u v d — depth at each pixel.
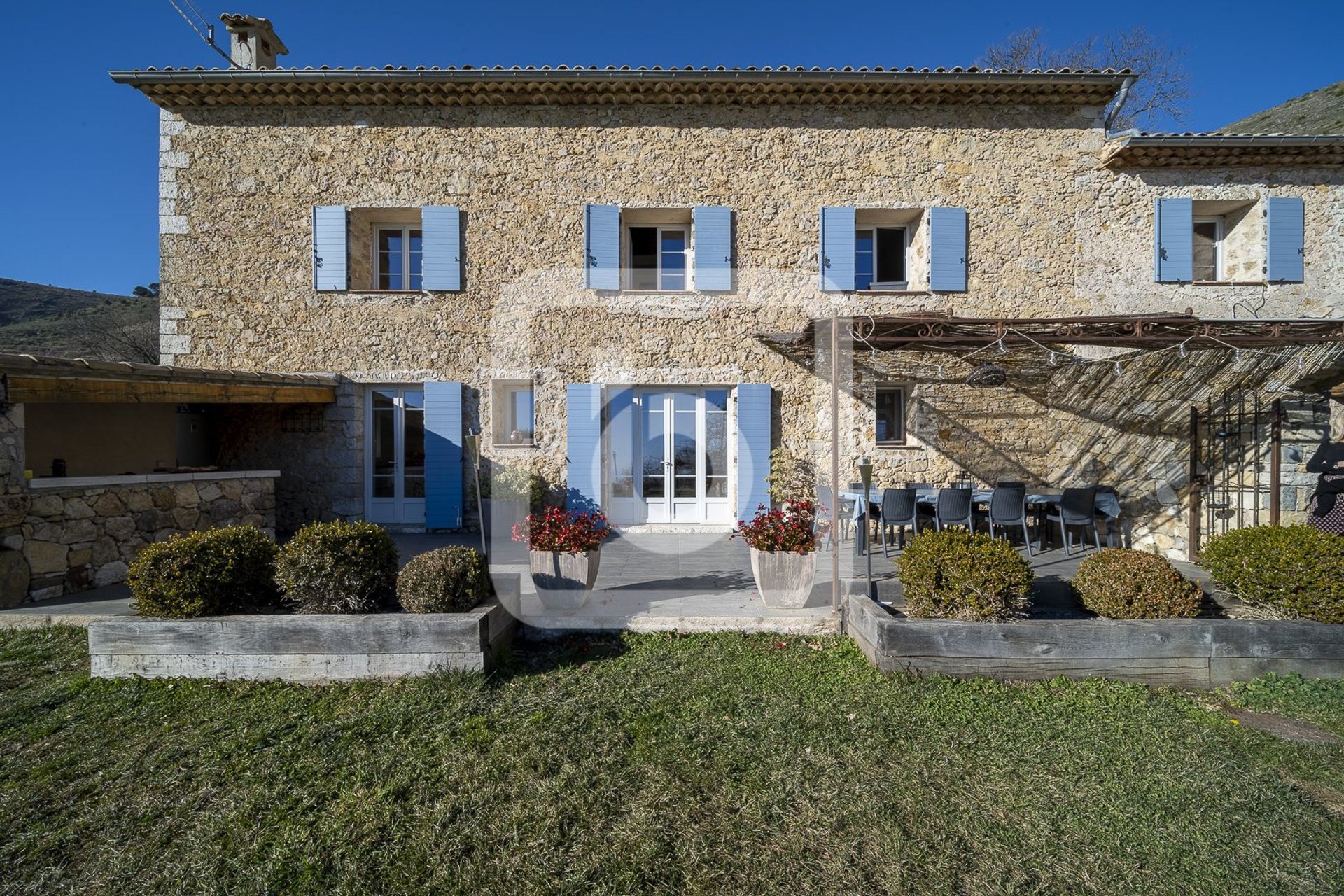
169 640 3.28
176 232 8.12
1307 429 5.01
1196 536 5.72
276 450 8.29
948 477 8.14
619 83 7.79
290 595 3.50
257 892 1.82
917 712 2.92
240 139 8.14
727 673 3.40
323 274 8.12
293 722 2.82
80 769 2.46
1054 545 6.78
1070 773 2.42
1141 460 6.48
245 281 8.14
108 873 1.91
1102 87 7.78
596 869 1.92
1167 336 5.22
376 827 2.11
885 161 8.19
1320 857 1.95
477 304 8.22
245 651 3.26
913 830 2.08
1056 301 8.12
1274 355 5.26
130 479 5.23
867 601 3.87
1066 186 8.12
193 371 5.86
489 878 1.88
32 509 4.51
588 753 2.57
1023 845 2.01
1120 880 1.86
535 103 8.16
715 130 8.20
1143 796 2.27
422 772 2.42
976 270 8.18
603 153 8.20
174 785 2.36
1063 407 7.79
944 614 3.53
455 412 8.12
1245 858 1.95
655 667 3.48
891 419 8.49
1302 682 3.15
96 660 3.28
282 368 8.18
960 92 7.91
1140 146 7.70
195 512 5.84
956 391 8.12
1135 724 2.80
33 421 5.35
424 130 8.20
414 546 7.37
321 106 8.16
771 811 2.20
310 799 2.26
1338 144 7.55
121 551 5.15
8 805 2.23
